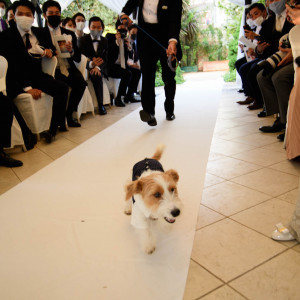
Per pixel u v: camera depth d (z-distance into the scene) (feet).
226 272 4.50
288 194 6.81
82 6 32.04
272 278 4.32
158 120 15.66
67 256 5.13
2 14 16.08
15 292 4.39
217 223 5.84
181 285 4.29
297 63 8.08
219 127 13.51
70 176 8.78
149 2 12.78
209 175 8.23
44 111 12.85
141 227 5.06
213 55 53.47
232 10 35.50
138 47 13.25
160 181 4.88
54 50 13.66
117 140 12.34
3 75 10.26
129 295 4.18
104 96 19.72
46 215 6.58
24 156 10.96
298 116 8.19
